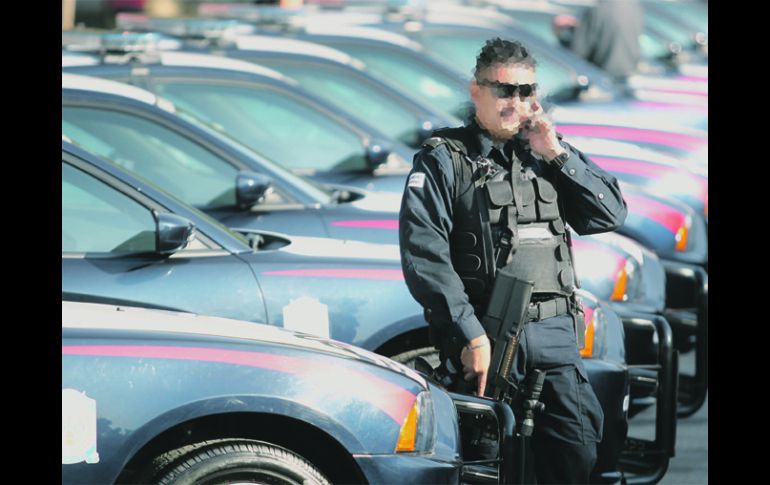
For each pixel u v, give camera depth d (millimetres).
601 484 15734
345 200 19828
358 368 11727
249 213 18641
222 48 24812
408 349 15414
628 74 39594
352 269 15055
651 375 16844
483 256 12555
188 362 11211
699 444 19344
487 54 12453
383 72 29812
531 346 12609
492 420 12719
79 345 11125
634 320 17172
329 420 11406
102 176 14633
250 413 11414
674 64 45375
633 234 22891
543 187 12703
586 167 12766
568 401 12844
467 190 12523
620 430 15664
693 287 20688
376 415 11594
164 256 14547
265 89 21922
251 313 14508
